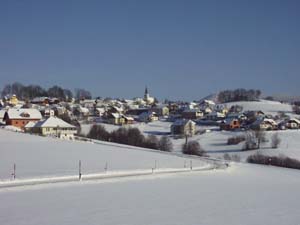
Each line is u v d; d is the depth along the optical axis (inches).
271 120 5856.3
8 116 5275.6
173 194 1592.0
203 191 1702.8
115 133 4793.3
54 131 4788.4
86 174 1959.9
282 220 1222.9
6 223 1083.9
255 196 1644.9
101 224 1097.4
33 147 3085.6
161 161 2778.1
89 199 1414.9
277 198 1620.3
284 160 3563.0
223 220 1193.4
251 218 1234.6
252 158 3730.3
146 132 6023.6
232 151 4343.0
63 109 7608.3
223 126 6038.4
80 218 1153.4
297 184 2123.5
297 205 1478.8
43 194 1469.0
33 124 5009.8
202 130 5984.3
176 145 4692.4
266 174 2559.1
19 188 1547.7
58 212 1216.2
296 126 6067.9
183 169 2460.6
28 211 1216.8
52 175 1878.7
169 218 1190.3
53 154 2751.0
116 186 1710.1
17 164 2224.4
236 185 1950.1
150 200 1448.1
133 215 1211.2
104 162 2507.4
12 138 3646.7
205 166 2709.2
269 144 4505.4
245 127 6043.3
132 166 2406.5
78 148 3198.8
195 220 1178.6
